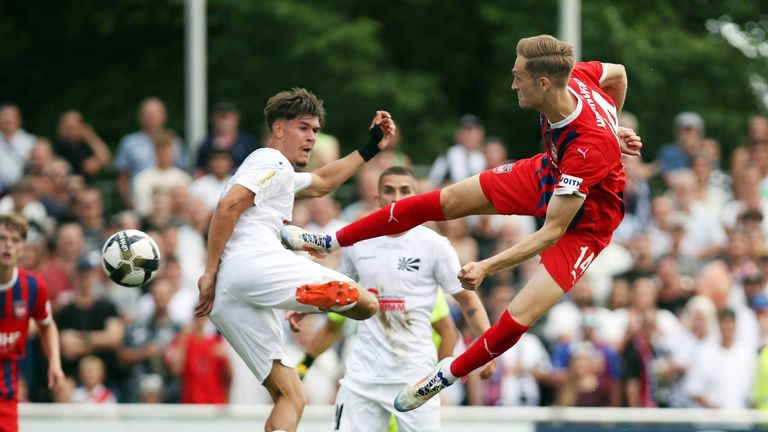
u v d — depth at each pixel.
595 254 25.31
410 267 31.12
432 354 31.34
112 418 35.56
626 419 34.91
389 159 49.62
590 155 24.33
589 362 40.41
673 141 75.25
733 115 76.50
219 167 47.94
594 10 73.44
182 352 41.00
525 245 24.33
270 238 27.08
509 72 79.69
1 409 32.50
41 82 80.75
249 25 72.50
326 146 49.12
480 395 40.44
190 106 53.75
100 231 47.56
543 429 35.03
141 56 80.62
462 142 50.69
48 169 49.34
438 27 82.00
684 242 48.09
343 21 74.12
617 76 26.30
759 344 41.72
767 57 79.12
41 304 32.88
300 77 72.44
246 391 41.06
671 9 79.12
